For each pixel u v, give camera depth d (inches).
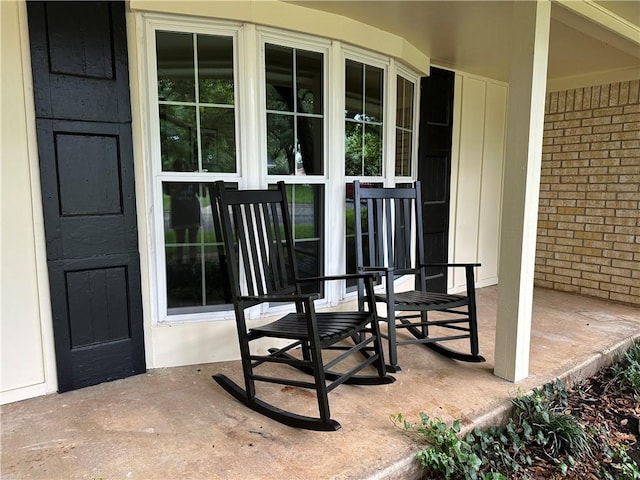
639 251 154.4
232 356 101.9
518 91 85.7
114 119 86.0
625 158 156.5
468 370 97.0
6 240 78.7
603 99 160.9
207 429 73.0
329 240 112.3
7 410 78.4
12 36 76.2
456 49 131.6
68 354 85.1
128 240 89.8
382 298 102.1
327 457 65.1
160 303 95.9
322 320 85.0
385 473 62.5
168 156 93.6
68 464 63.7
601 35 108.4
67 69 80.6
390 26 111.6
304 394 85.0
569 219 173.6
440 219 156.6
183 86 92.8
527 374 94.0
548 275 181.9
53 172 81.0
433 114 147.6
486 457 72.4
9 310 79.9
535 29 82.5
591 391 99.2
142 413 77.9
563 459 74.4
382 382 87.9
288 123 103.9
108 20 83.7
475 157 168.6
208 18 90.4
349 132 114.4
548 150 177.9
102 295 88.0
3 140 77.0
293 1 95.7
